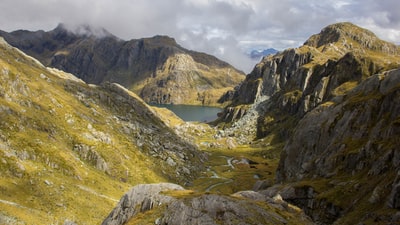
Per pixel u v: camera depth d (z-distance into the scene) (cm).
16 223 9262
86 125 18800
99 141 18012
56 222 10425
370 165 9644
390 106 11244
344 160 10919
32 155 13488
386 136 10119
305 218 6488
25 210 10206
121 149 18900
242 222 5634
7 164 11944
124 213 7044
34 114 16475
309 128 14775
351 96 14462
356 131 11888
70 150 16062
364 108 12294
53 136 16038
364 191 8606
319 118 14775
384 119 10819
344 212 8569
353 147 11262
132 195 7212
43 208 10894
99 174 15525
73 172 13988
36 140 14600
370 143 10219
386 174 8438
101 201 13062
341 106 13938
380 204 7619
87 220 11438
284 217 6150
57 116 17850
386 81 12431
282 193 10888
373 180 8744
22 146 13575
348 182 9575
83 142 16825
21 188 11312
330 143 13000
